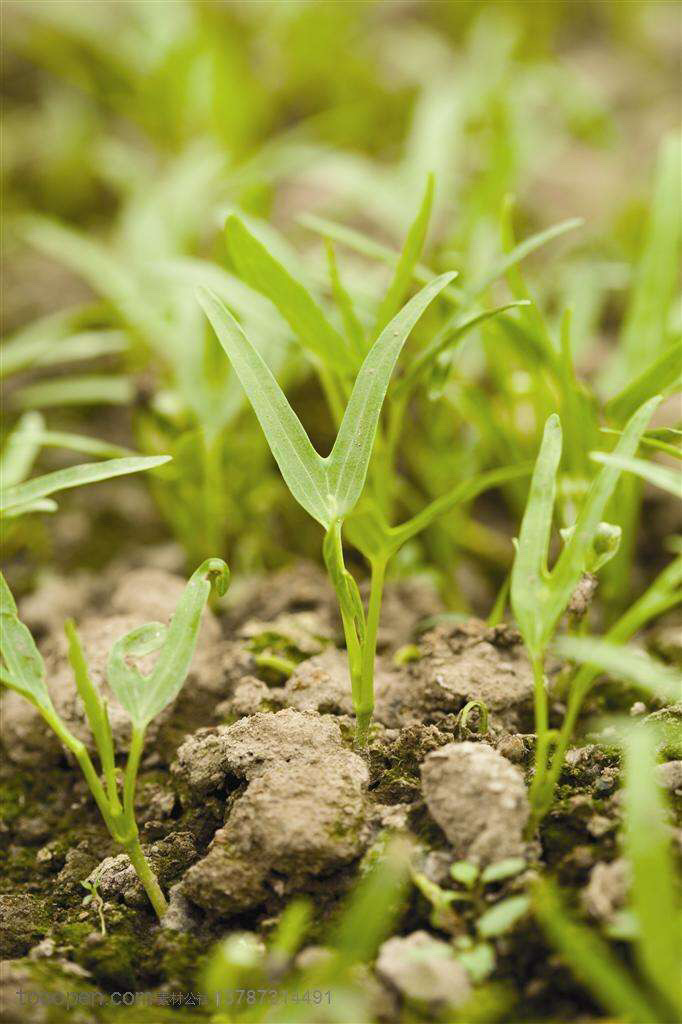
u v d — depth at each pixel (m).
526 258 0.50
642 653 0.34
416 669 0.34
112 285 0.41
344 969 0.28
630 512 0.35
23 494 0.31
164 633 0.30
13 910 0.31
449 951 0.29
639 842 0.27
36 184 0.64
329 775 0.30
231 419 0.37
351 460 0.30
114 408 0.48
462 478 0.39
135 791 0.33
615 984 0.28
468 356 0.39
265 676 0.34
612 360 0.42
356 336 0.34
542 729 0.29
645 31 0.76
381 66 0.69
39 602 0.38
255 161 0.49
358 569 0.39
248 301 0.35
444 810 0.30
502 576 0.40
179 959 0.30
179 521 0.39
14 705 0.34
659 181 0.36
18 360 0.40
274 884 0.30
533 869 0.29
